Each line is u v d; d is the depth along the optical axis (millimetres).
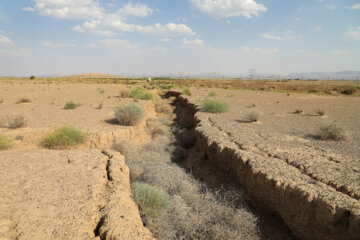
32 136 8969
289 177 4992
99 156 6438
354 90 38969
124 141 9109
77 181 4816
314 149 7156
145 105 18828
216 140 8117
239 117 13297
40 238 3166
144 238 3354
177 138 12219
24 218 3551
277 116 14125
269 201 5066
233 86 56781
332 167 5543
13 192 4293
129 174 6520
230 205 5242
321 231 3951
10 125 9805
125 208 4035
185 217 4641
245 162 6109
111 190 4629
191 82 74625
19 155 6371
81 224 3500
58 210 3797
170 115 18812
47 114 13562
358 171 5285
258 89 47938
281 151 6844
